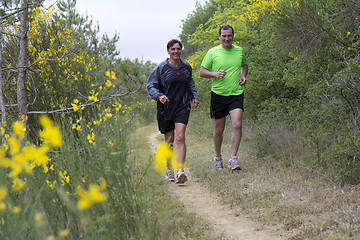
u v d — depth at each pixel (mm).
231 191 4180
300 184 4141
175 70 4852
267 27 5859
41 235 1630
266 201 3725
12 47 5000
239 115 5145
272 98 6613
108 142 2496
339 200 3486
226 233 3113
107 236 1976
